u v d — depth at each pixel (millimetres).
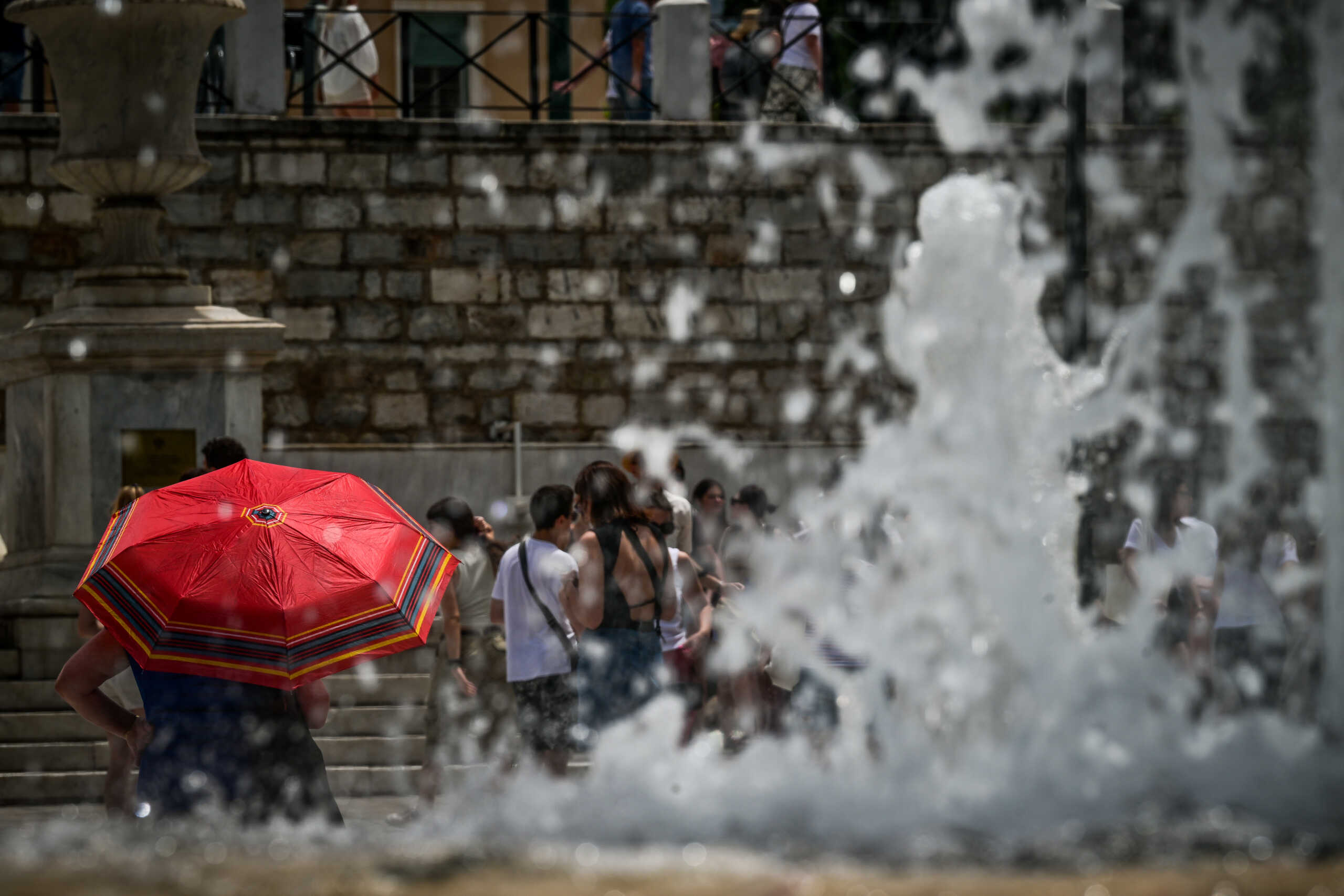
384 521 9875
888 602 6875
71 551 18547
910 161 26469
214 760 8688
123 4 18359
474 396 25812
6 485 23688
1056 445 7988
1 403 24156
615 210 26062
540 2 34344
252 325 18953
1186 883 3191
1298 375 26156
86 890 3225
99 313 18719
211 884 3266
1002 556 7148
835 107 26469
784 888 3207
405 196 25562
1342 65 10125
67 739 17109
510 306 25859
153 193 19297
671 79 26391
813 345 26422
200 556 9070
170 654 8688
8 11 18719
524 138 25797
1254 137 24703
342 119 25312
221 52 26656
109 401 18688
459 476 25109
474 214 25734
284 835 4086
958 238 8211
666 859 3553
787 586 7512
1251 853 3521
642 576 12414
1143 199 26625
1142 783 4414
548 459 25438
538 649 13398
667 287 26188
